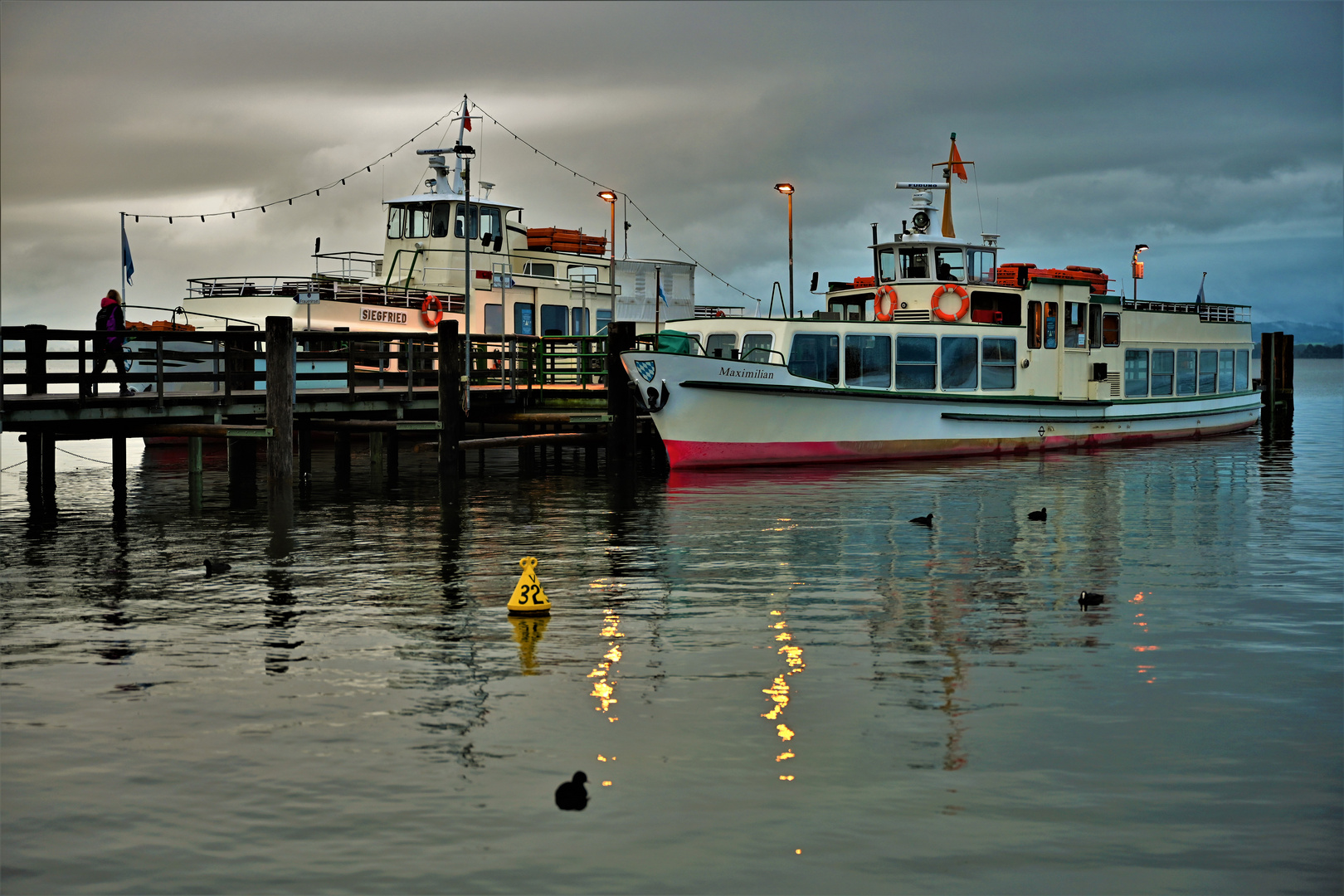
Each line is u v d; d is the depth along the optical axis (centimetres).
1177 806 891
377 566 1861
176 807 886
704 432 3259
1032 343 3872
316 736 1032
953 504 2630
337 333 2925
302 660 1281
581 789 881
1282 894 769
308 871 791
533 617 1488
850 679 1208
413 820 862
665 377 3144
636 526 2292
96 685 1187
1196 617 1496
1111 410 4141
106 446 5191
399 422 2978
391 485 3094
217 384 3409
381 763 966
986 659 1289
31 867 800
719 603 1577
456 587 1683
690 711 1098
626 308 5097
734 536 2166
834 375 3469
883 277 3922
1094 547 2053
